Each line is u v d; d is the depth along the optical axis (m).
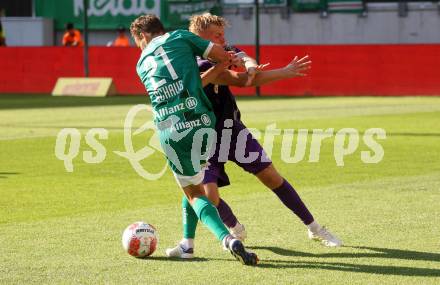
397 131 39.31
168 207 21.34
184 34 15.48
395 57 66.81
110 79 72.38
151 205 21.66
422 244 16.84
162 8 88.56
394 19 81.94
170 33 15.54
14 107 58.28
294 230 18.39
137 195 23.25
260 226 18.83
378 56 67.31
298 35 85.62
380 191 23.33
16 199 22.64
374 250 16.39
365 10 82.75
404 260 15.59
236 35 87.56
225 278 14.42
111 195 23.25
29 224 19.23
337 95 68.75
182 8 87.31
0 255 16.16
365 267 15.11
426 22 80.69
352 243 17.02
